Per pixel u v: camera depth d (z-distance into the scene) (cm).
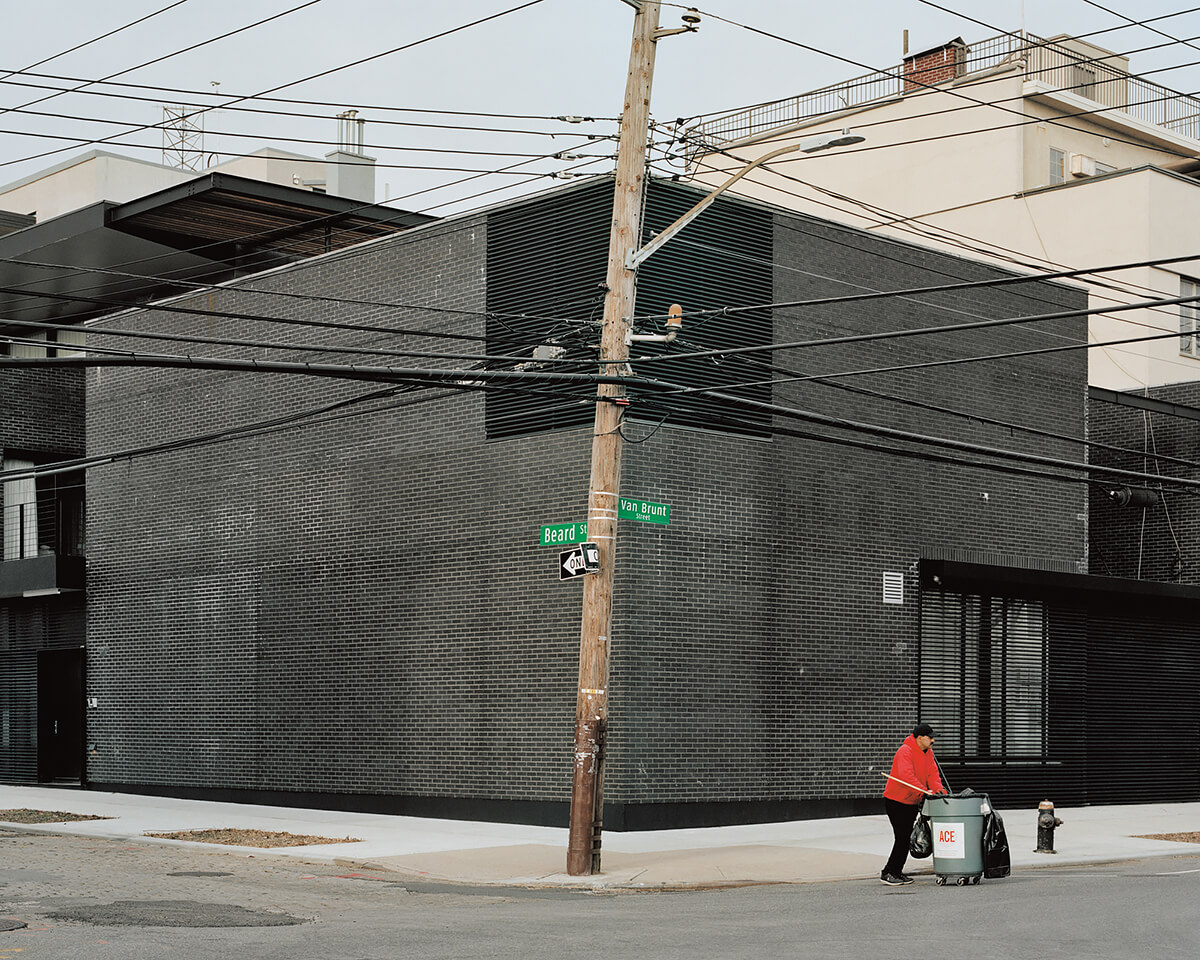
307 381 2628
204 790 2698
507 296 2320
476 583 2297
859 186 4319
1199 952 1092
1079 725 2694
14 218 4284
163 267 3394
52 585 2964
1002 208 4012
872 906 1388
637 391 2138
